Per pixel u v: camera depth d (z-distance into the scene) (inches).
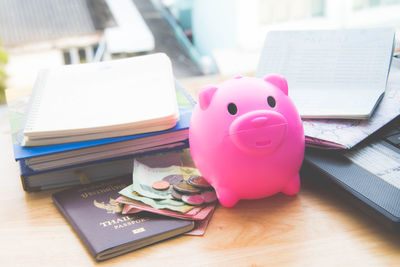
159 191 22.5
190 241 20.3
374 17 73.7
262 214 22.1
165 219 21.0
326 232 20.5
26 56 191.9
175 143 25.9
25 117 26.7
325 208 22.4
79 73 29.2
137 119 23.7
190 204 21.6
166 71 28.4
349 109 25.5
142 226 20.5
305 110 26.3
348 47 29.2
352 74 28.1
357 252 19.1
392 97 27.3
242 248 19.7
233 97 19.7
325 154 23.7
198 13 136.6
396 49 36.1
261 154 19.5
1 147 31.5
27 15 213.8
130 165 26.3
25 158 22.5
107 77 28.4
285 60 29.8
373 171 21.5
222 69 60.4
